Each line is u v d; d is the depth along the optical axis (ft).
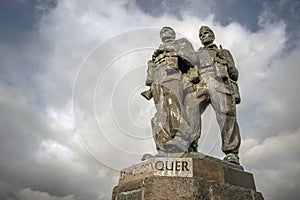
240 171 22.70
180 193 18.03
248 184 22.57
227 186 20.53
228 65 26.84
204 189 18.88
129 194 19.58
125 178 21.20
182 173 19.16
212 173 20.35
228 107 25.13
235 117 25.84
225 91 25.35
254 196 22.00
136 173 20.48
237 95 27.14
